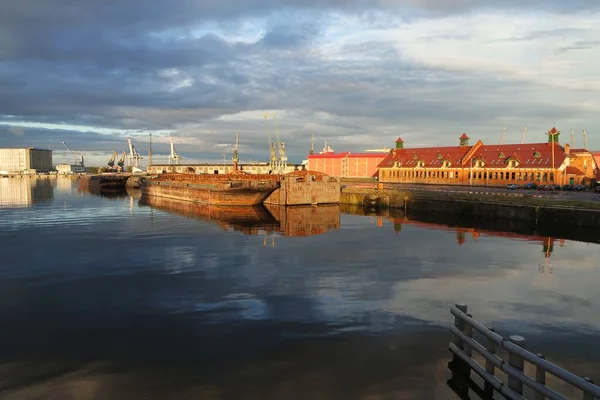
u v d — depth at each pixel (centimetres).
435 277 2991
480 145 11969
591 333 1973
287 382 1484
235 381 1491
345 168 16688
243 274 3044
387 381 1486
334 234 4966
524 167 10131
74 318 2139
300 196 8469
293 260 3519
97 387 1455
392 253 3838
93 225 5625
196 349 1758
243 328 1991
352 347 1772
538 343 1855
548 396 1123
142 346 1791
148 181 11988
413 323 2052
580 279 2962
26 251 3859
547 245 4275
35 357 1688
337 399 1376
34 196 11481
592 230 5172
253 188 8156
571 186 8825
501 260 3562
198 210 7638
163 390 1434
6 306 2328
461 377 1509
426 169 12456
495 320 2139
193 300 2436
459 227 5609
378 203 8350
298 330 1958
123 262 3416
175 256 3656
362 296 2517
